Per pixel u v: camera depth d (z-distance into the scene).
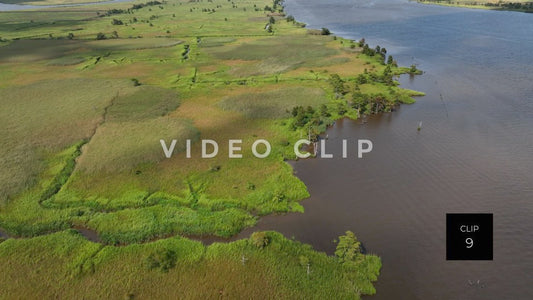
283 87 95.88
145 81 105.00
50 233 44.62
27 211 47.66
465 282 38.19
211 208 48.38
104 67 120.62
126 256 40.56
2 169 56.44
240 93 92.00
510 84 93.44
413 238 43.91
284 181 54.16
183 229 44.75
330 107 81.56
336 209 48.91
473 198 50.78
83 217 46.56
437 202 50.12
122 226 45.03
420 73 104.31
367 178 55.84
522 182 53.97
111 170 56.38
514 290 37.34
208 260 40.09
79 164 58.22
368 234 44.62
